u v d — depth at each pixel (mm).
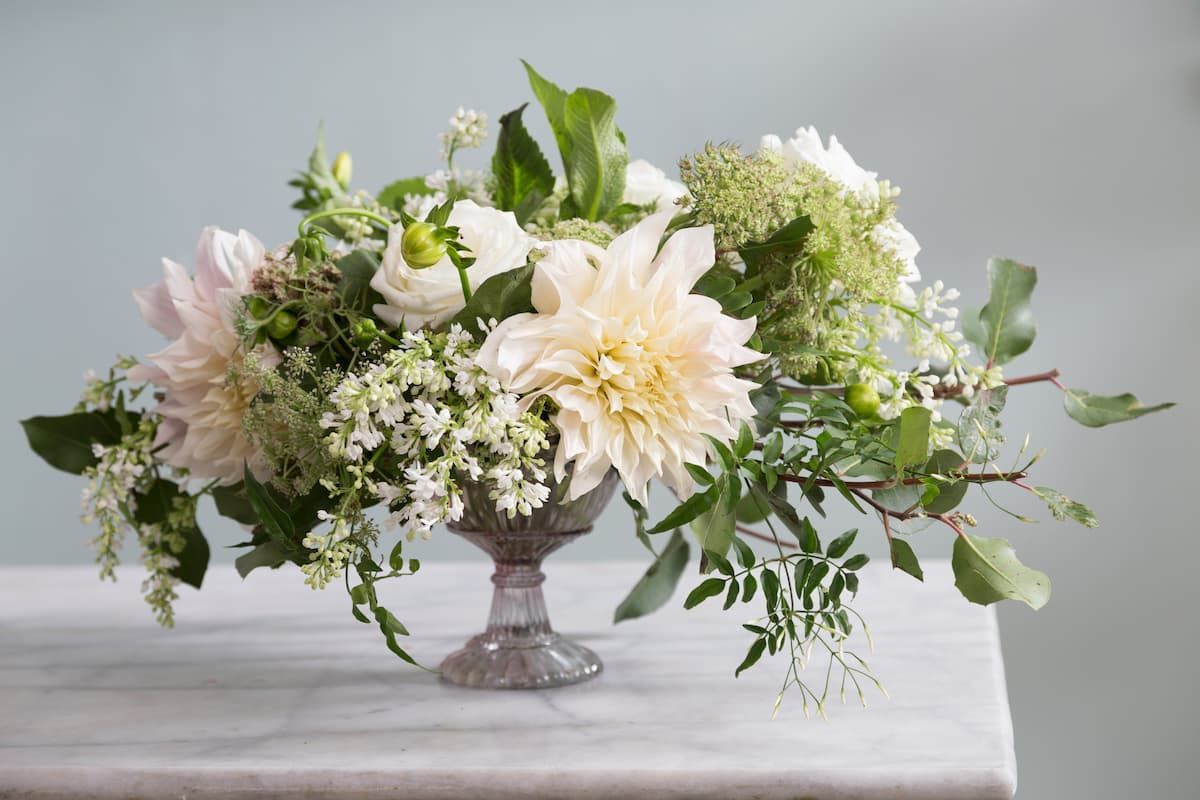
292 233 2580
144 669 1015
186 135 2582
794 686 912
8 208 2615
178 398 890
